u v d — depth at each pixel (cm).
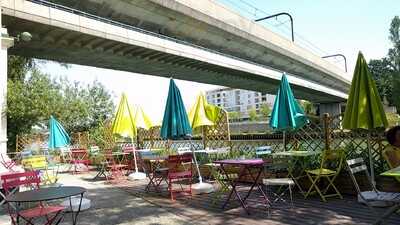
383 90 5678
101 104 2778
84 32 1903
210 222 605
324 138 855
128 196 880
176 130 915
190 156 869
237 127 3181
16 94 2191
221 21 3056
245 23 3359
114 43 2123
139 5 2409
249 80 3688
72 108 2491
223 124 1162
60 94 2434
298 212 639
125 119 1221
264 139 1050
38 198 442
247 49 3575
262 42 3588
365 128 673
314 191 775
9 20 1670
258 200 742
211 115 1165
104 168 1298
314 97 5488
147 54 2427
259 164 695
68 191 482
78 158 1598
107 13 2394
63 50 2106
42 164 998
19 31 1773
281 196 747
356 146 794
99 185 1090
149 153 1224
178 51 2489
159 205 758
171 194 815
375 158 753
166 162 911
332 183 734
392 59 6128
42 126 2378
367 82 691
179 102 934
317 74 4816
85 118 2681
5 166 912
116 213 702
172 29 2800
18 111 2169
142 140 1554
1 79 1156
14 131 2270
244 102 12206
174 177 820
